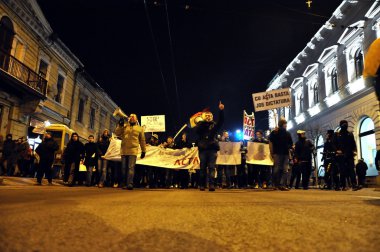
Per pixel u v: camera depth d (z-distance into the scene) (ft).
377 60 9.34
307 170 31.89
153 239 3.66
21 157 42.37
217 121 20.93
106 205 7.38
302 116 82.74
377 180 50.21
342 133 27.68
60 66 67.31
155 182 32.99
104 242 3.43
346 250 3.19
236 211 6.58
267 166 32.99
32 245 3.14
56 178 49.42
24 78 51.49
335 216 5.83
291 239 3.76
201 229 4.41
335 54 65.92
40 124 59.21
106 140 30.94
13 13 49.37
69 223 4.60
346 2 59.82
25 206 6.75
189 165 32.04
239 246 3.40
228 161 31.96
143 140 23.71
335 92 65.41
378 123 51.11
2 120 49.06
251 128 39.60
